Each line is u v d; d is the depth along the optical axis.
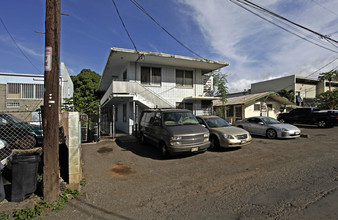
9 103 14.52
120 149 7.79
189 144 6.18
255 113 19.56
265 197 3.48
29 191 3.41
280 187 3.90
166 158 6.41
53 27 3.37
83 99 9.25
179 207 3.21
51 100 3.39
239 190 3.82
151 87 13.77
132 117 12.41
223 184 4.15
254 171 4.96
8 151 4.87
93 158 6.45
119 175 4.83
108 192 3.83
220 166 5.44
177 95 14.70
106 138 10.20
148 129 7.93
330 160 5.80
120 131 14.63
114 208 3.20
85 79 26.55
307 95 28.12
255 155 6.60
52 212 3.07
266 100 20.34
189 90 15.16
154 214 3.00
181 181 4.38
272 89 30.06
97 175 4.84
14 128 6.86
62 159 5.55
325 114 14.51
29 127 7.65
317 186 3.90
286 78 27.81
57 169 3.45
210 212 3.02
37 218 2.89
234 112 20.16
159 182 4.34
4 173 4.68
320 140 9.24
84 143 8.78
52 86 3.40
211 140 7.74
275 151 7.13
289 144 8.38
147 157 6.57
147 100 11.85
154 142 7.16
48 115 3.38
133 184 4.24
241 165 5.50
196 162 5.88
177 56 12.55
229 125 8.64
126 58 12.55
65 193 3.60
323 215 2.85
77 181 3.95
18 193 3.29
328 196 3.44
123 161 6.09
